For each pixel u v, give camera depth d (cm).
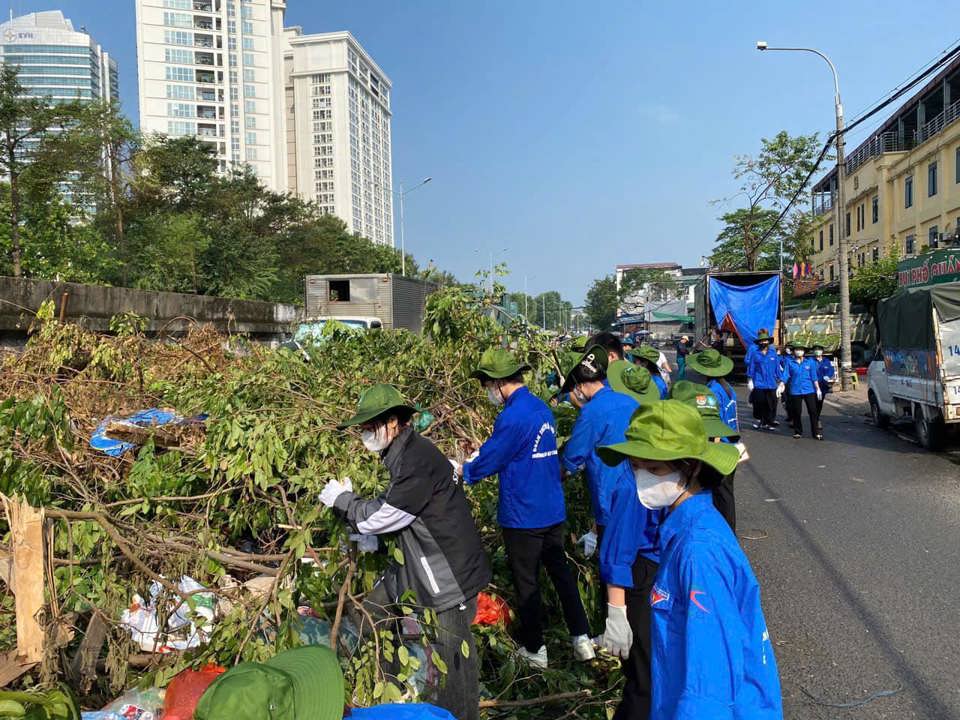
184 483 392
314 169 13288
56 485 370
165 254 3002
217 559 334
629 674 318
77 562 315
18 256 1941
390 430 322
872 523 744
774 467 1070
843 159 2092
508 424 409
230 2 12912
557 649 438
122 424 425
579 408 492
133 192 2991
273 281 3709
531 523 405
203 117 12925
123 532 339
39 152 2133
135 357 623
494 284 623
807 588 569
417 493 313
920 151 3456
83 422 495
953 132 3097
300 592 330
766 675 202
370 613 334
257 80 13188
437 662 308
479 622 418
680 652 210
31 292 877
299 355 607
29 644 290
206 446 380
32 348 589
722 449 238
